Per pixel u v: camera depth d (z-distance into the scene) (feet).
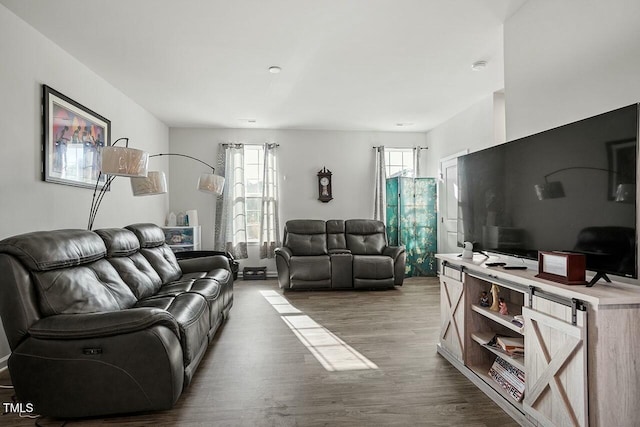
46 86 9.75
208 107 16.67
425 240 20.53
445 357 8.86
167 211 19.95
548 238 6.34
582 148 5.64
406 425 6.06
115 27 9.45
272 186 20.76
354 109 17.20
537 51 7.99
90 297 6.98
